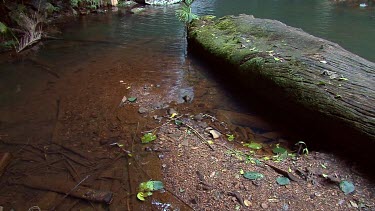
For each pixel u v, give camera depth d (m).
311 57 3.87
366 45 6.16
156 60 5.78
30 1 8.20
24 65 5.64
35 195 2.66
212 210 2.43
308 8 10.03
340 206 2.40
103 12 10.04
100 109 4.04
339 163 2.87
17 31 7.05
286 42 4.59
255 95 4.28
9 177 2.87
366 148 2.77
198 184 2.69
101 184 2.74
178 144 3.25
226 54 4.92
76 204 2.54
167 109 4.02
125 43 6.81
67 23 8.63
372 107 2.86
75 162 3.05
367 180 2.65
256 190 2.59
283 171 2.76
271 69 3.92
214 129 3.56
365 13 9.02
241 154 3.06
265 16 8.95
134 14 9.74
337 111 3.01
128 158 3.07
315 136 3.38
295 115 3.55
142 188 2.66
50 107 4.12
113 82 4.84
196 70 5.32
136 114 3.91
